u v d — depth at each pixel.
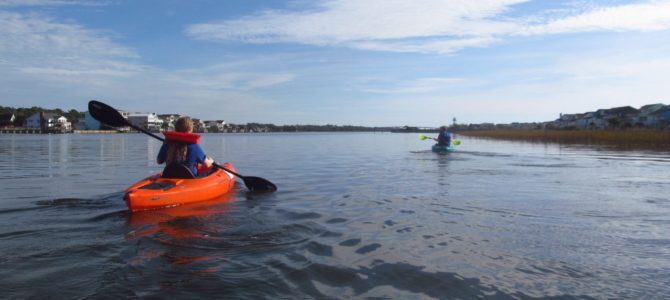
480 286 3.15
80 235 4.36
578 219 5.34
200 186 6.51
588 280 3.29
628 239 4.42
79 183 8.69
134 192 5.61
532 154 18.09
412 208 6.05
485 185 8.48
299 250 3.88
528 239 4.41
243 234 4.44
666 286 3.16
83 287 3.00
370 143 36.94
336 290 3.03
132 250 3.84
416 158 16.36
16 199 6.61
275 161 15.35
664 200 6.75
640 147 23.16
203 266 3.42
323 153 20.64
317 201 6.64
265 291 2.96
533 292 3.05
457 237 4.46
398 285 3.15
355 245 4.11
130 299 2.80
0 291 2.92
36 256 3.67
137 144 31.83
